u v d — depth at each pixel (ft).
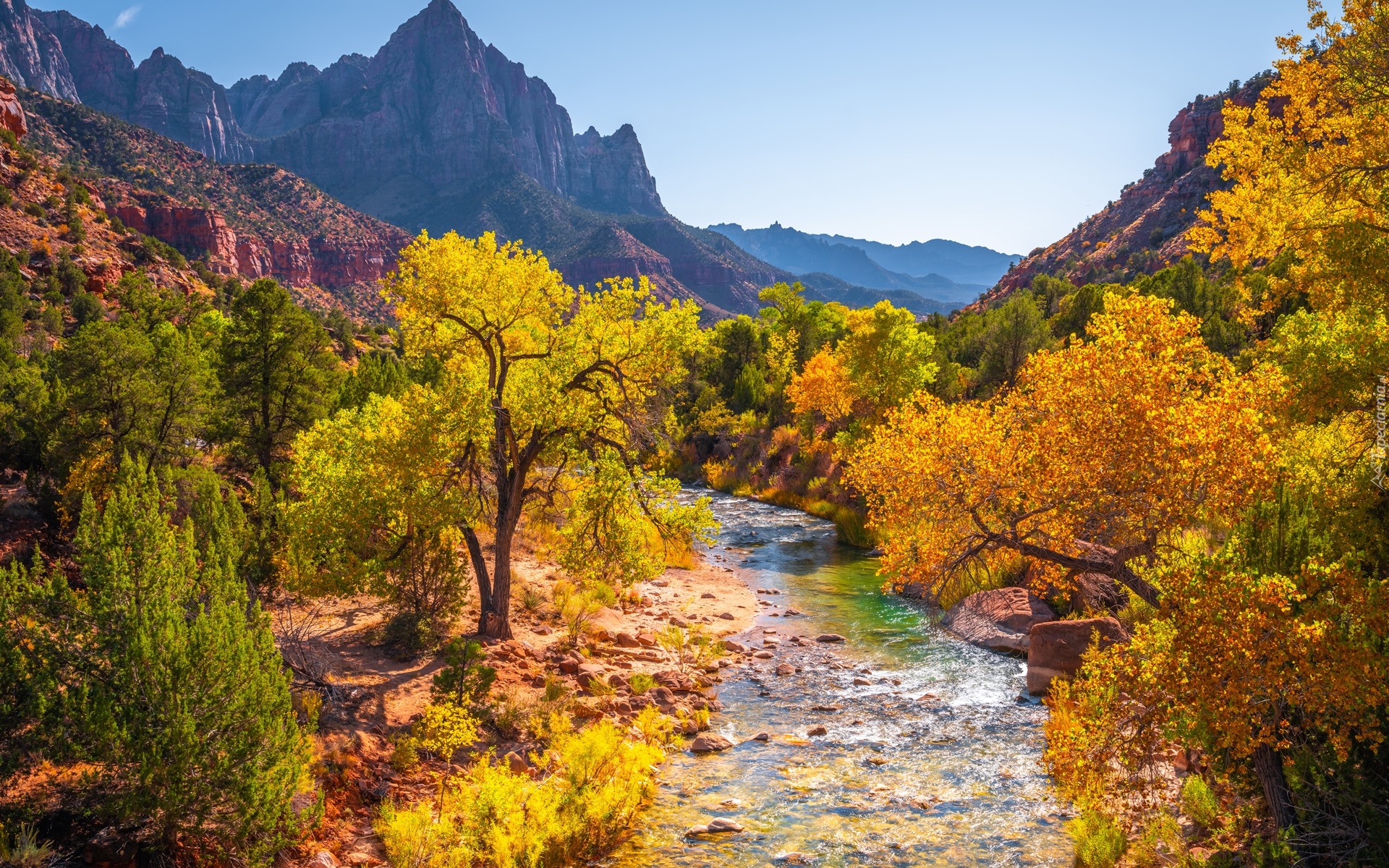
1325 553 29.17
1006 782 40.57
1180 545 36.22
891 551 38.91
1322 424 41.34
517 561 80.69
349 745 37.42
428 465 51.21
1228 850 28.73
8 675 25.98
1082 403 33.50
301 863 29.07
